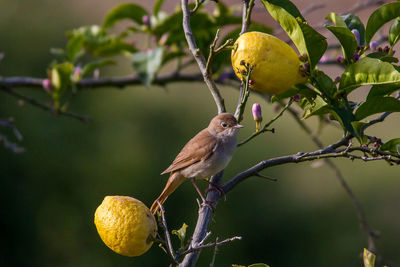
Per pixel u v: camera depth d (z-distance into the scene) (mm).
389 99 3711
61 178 14398
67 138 14711
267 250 14164
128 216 3172
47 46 16453
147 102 15883
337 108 3898
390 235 14086
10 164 14078
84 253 14156
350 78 3748
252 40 3594
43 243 14117
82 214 14320
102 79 7613
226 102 16109
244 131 15344
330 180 15078
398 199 14688
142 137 15250
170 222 13859
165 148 15156
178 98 16250
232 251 14000
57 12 17156
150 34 7020
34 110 14562
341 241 14172
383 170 15258
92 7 18031
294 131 15594
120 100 15562
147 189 14477
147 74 6539
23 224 13977
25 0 16625
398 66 3697
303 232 14289
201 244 3490
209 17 6617
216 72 7133
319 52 3658
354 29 4379
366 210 14508
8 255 13773
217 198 4285
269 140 15305
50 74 7105
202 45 6805
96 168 14555
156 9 7105
